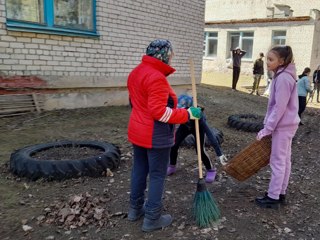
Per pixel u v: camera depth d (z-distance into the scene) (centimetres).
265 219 343
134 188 321
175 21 1051
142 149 306
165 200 375
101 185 403
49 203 353
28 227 307
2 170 434
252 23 2489
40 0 710
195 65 1182
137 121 290
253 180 455
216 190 414
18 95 692
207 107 1106
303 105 1008
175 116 275
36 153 460
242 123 806
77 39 782
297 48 2297
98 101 862
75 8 779
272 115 343
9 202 352
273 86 347
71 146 499
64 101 784
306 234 321
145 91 277
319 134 855
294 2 2744
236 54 1664
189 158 531
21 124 643
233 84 1694
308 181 471
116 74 888
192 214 335
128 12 891
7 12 660
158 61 277
